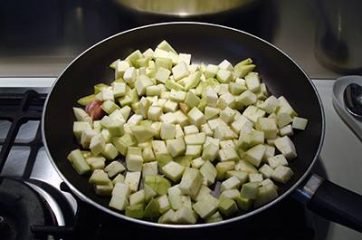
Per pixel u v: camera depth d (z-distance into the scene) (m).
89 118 0.53
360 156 0.54
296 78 0.55
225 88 0.56
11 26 0.61
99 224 0.46
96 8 0.60
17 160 0.53
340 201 0.42
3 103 0.57
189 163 0.50
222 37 0.59
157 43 0.60
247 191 0.45
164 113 0.54
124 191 0.46
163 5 0.59
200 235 0.45
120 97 0.55
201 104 0.54
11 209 0.46
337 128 0.57
